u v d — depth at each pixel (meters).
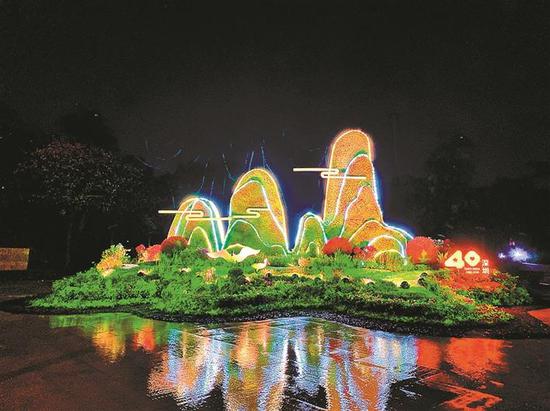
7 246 22.31
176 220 16.97
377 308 9.13
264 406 4.54
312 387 5.10
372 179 15.20
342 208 15.05
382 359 6.21
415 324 8.37
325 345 6.98
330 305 10.07
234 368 5.79
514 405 4.58
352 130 15.47
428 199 33.47
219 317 9.15
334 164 15.38
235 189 16.09
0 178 20.67
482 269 12.27
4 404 4.60
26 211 22.50
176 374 5.55
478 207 34.22
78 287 11.78
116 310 10.20
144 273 12.88
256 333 7.81
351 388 5.06
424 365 5.95
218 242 16.20
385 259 13.76
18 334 7.78
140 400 4.70
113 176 22.73
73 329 8.20
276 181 15.99
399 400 4.71
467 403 4.63
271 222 15.68
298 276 12.22
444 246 13.98
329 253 14.00
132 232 28.02
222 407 4.51
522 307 10.75
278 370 5.71
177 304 10.01
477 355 6.46
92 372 5.64
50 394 4.88
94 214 25.30
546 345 7.08
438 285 10.54
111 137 25.97
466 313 8.76
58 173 21.30
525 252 34.59
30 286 16.14
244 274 12.20
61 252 24.56
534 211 34.34
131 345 6.98
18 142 21.67
